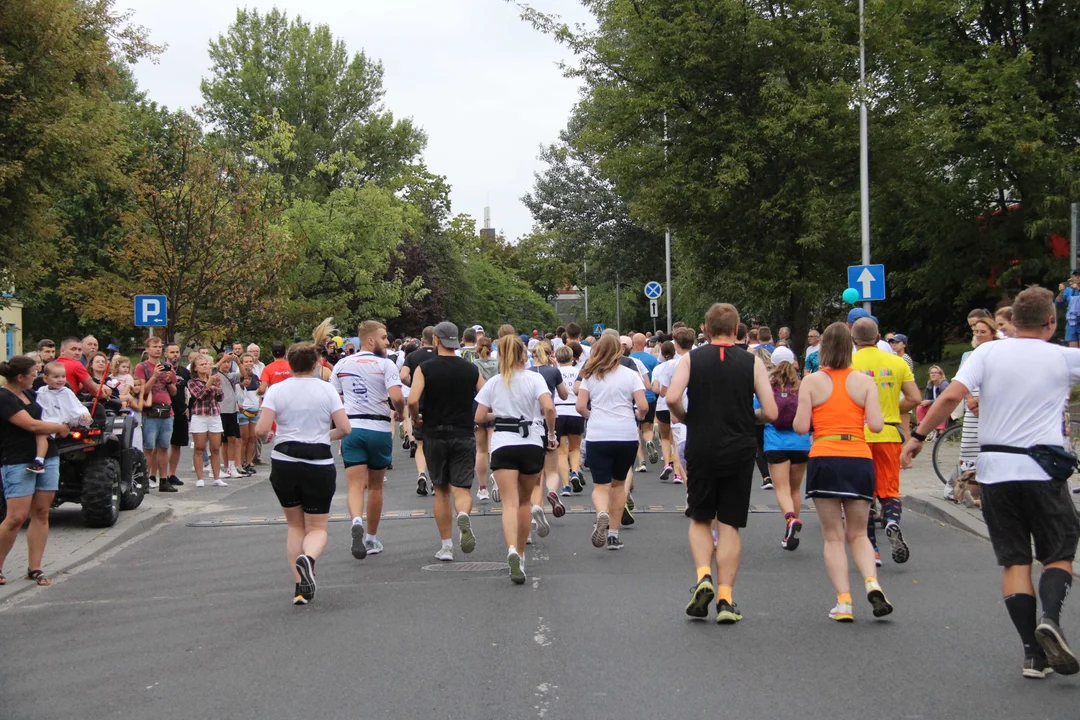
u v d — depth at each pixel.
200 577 8.89
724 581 6.84
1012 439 5.62
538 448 8.51
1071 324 16.08
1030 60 25.89
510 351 8.55
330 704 5.32
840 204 26.12
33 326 47.16
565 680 5.64
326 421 7.82
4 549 8.48
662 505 12.45
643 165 23.62
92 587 8.62
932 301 29.70
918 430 6.05
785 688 5.45
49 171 19.19
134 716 5.24
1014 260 27.58
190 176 24.80
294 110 52.88
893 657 6.01
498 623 6.91
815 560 8.97
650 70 22.89
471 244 71.50
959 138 25.47
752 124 22.42
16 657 6.45
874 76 22.88
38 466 8.48
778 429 9.19
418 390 8.68
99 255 40.97
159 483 14.90
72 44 19.17
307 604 7.64
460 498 8.73
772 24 21.72
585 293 68.19
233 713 5.23
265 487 15.51
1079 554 8.59
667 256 38.06
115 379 14.15
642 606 7.34
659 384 12.69
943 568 8.55
